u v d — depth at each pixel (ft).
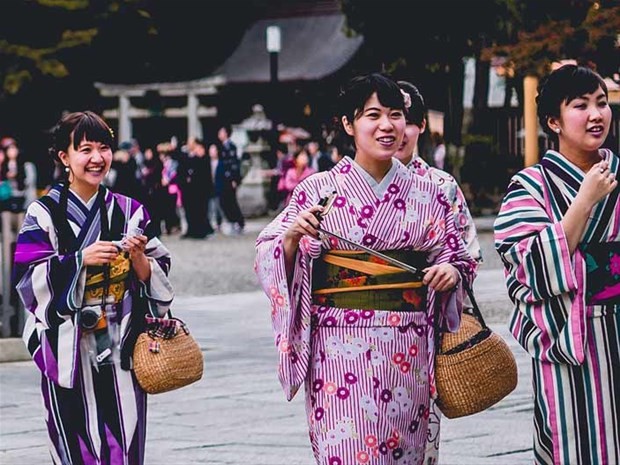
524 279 18.65
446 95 110.93
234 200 114.32
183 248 98.48
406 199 19.90
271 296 19.85
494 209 119.55
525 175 19.13
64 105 158.20
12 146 137.49
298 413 35.04
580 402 18.71
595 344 18.66
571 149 19.06
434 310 20.07
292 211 20.22
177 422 34.01
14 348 44.73
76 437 21.70
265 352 46.14
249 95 169.07
